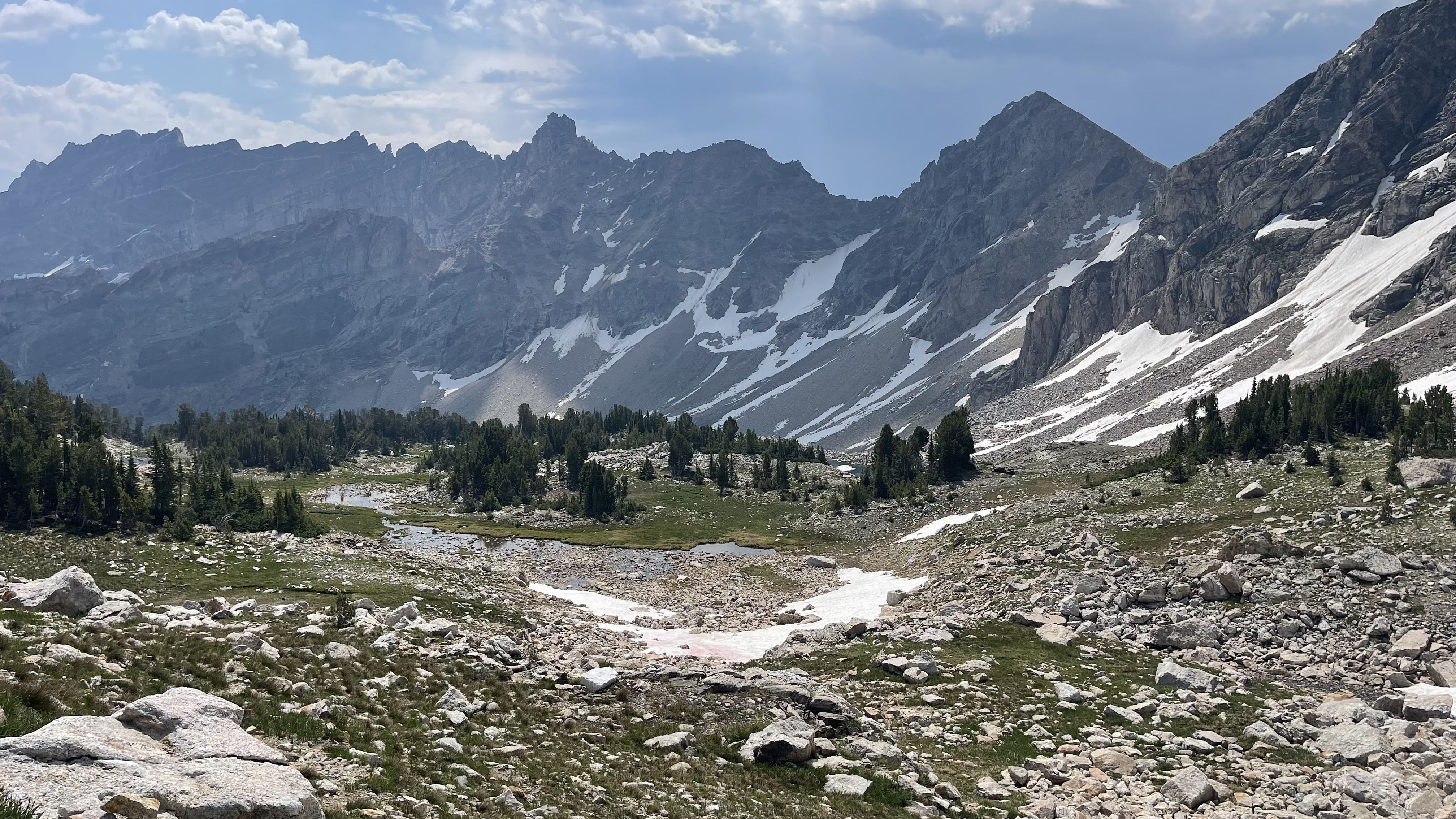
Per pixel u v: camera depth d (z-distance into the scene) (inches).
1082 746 1450.5
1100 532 3053.6
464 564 3673.7
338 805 810.2
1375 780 1267.2
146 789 671.8
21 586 1568.7
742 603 3193.9
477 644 1838.1
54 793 628.7
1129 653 1994.3
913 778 1273.4
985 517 3878.0
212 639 1353.3
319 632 1583.4
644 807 1042.7
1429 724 1488.7
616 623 2701.8
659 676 1706.4
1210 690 1716.3
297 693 1177.4
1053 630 2118.6
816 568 3993.6
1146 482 3762.3
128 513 3548.2
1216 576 2224.4
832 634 2268.7
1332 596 2134.6
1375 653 1894.7
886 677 1835.6
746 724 1456.7
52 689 910.4
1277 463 3609.7
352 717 1123.3
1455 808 1159.6
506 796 964.6
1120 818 1180.5
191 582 2706.7
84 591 1584.6
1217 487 3393.2
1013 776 1320.1
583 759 1201.4
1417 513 2486.5
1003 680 1782.7
